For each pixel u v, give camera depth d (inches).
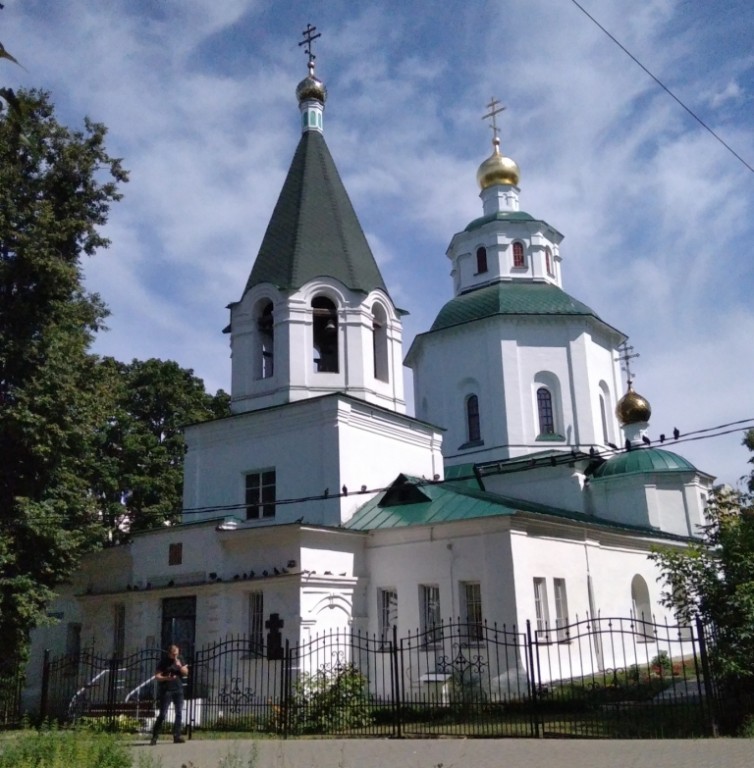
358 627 944.9
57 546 893.8
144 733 742.5
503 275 1571.1
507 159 1675.7
